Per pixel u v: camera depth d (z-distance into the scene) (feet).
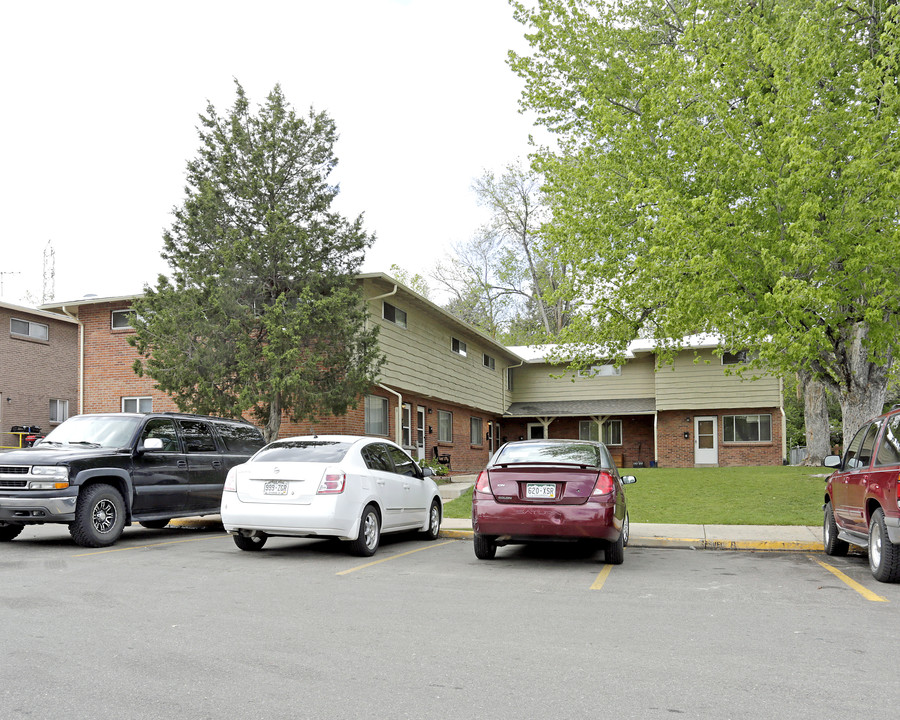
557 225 71.67
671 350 67.62
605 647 18.70
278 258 56.80
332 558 34.37
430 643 18.89
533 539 32.94
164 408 72.02
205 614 21.77
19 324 94.22
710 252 45.44
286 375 54.85
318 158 59.62
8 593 24.32
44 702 14.11
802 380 87.81
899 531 27.14
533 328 168.86
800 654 18.15
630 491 64.28
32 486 34.42
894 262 43.19
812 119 44.47
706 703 14.47
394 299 78.59
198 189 58.95
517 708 14.14
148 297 55.98
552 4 64.28
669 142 50.78
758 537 41.32
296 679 15.74
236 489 34.40
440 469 82.53
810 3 51.96
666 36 66.08
